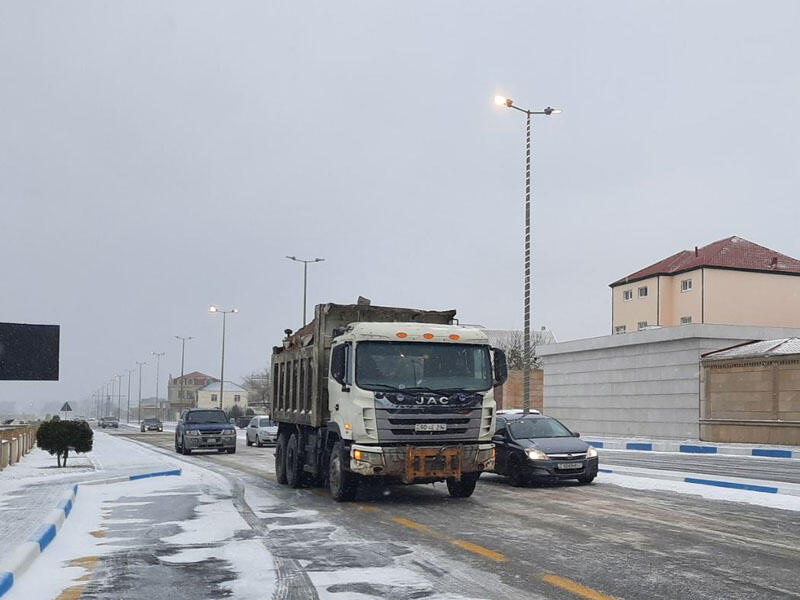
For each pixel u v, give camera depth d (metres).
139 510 12.56
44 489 15.02
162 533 10.16
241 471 21.45
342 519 11.36
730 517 11.16
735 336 34.31
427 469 12.64
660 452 30.52
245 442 43.78
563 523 10.71
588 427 41.62
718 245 54.56
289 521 11.17
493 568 7.75
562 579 7.24
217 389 158.62
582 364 42.47
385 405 12.62
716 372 33.00
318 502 13.54
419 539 9.52
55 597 6.73
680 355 35.22
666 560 8.09
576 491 15.04
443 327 13.49
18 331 14.79
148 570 7.83
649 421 37.06
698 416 33.88
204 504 13.33
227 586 7.11
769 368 30.34
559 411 44.41
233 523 11.00
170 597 6.73
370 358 12.90
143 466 21.91
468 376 13.29
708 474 18.33
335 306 14.87
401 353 13.02
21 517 10.73
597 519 11.07
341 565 7.99
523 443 16.38
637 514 11.55
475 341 13.48
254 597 6.70
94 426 115.12
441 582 7.17
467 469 12.92
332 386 13.98
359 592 6.82
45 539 9.12
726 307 50.81
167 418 141.88
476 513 11.88
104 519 11.55
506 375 13.48
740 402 31.69
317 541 9.45
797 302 52.12
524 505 12.82
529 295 30.97
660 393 36.38
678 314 52.97
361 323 13.18
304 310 54.44
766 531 9.90
